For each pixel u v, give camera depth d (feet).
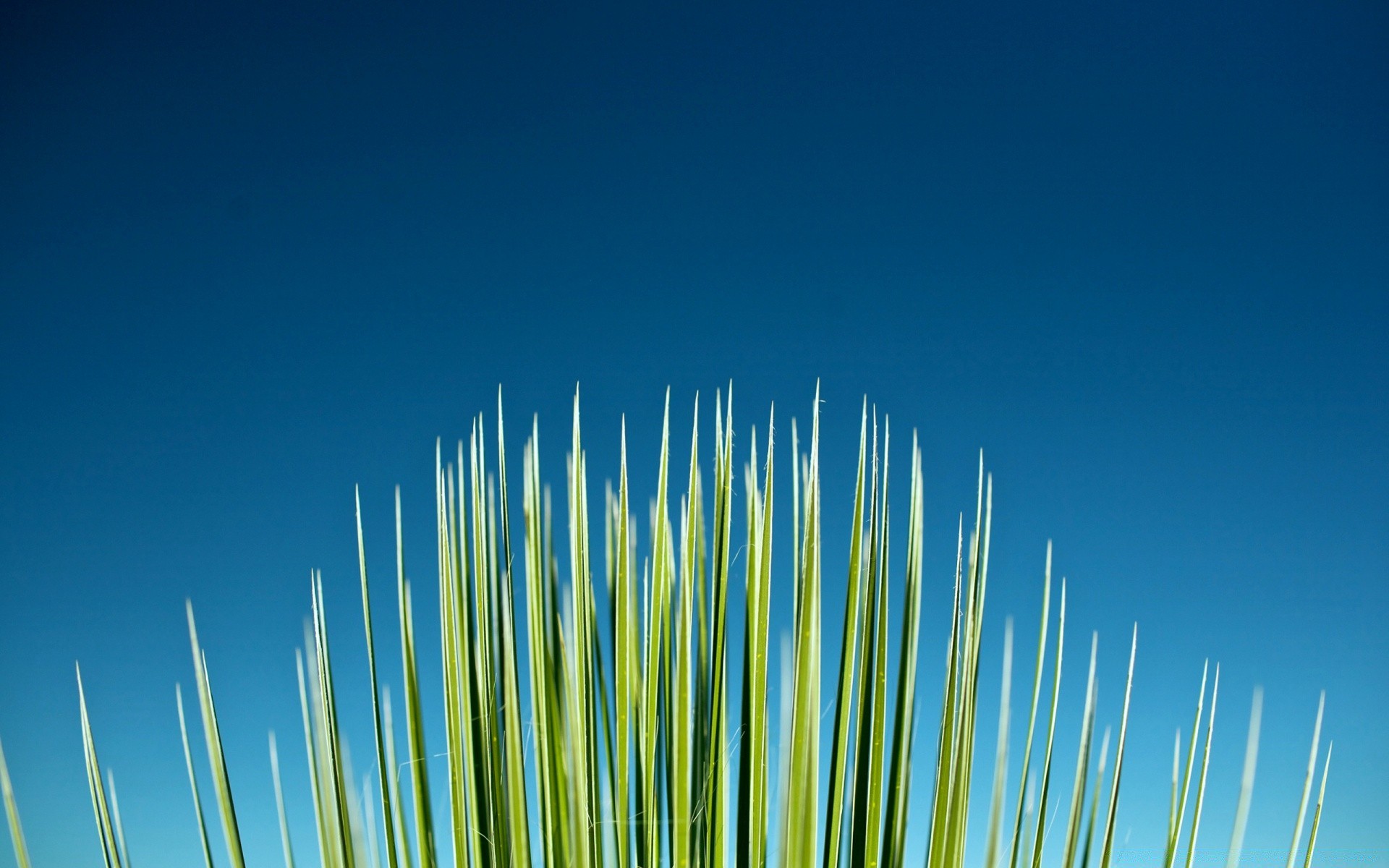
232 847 3.45
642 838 3.54
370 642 3.52
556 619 3.68
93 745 3.46
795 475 3.59
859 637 3.55
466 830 3.53
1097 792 3.47
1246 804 3.36
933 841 3.44
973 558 3.52
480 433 3.64
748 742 3.56
